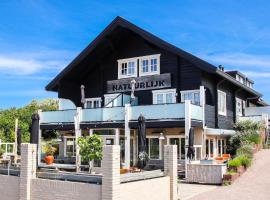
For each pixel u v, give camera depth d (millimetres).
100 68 27578
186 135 20406
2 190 12742
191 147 19594
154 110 21719
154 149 23781
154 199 11562
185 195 14445
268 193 14445
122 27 24891
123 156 23969
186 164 18172
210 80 24641
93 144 15242
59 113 25562
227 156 21141
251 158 19875
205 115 22859
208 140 23703
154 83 25078
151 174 11781
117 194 9844
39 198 11484
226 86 27141
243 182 16562
